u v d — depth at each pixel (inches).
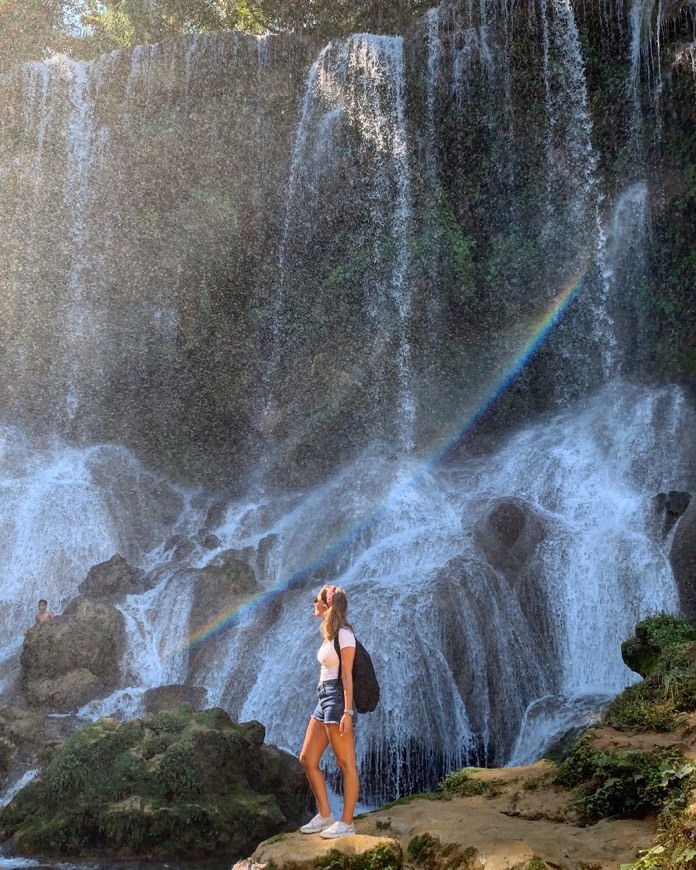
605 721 327.0
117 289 868.6
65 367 868.0
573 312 746.8
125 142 862.5
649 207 701.9
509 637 483.8
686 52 651.5
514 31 748.0
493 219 786.8
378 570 562.9
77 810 351.9
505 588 505.7
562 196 753.6
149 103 854.5
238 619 534.6
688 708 314.8
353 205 824.3
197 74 845.8
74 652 506.3
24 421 851.4
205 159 847.7
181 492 807.1
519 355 765.3
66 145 880.9
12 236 882.1
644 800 243.6
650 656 389.4
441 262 789.9
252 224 842.2
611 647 485.4
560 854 215.2
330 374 802.2
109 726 394.3
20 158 883.4
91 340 869.2
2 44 934.4
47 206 881.5
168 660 528.4
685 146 671.8
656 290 700.7
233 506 741.9
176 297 858.1
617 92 709.9
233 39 842.2
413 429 773.9
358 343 807.7
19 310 874.1
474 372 778.8
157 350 860.0
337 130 823.7
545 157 757.9
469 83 772.6
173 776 363.6
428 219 796.0
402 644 470.3
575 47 724.7
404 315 799.7
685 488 575.5
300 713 463.2
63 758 371.9
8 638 619.2
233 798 368.5
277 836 242.2
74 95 877.8
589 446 652.1
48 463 793.6
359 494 653.3
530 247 768.3
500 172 776.9
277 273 842.2
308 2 942.4
